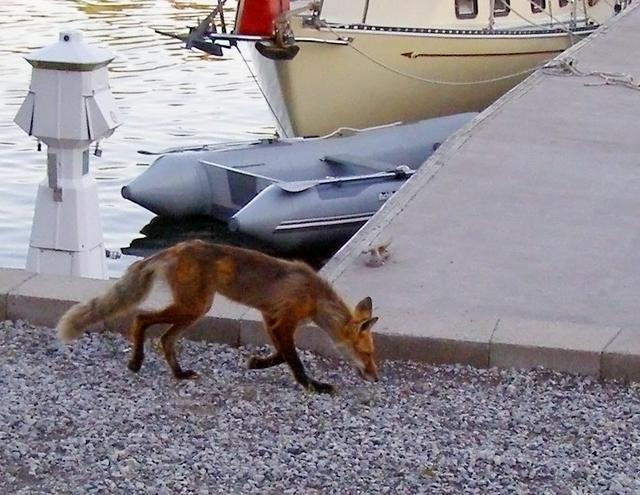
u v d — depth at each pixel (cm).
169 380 841
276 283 820
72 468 706
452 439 757
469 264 1109
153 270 826
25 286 948
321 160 1903
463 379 856
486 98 2277
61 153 1114
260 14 1966
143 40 3131
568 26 2344
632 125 1631
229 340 905
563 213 1266
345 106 2161
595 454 742
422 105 2228
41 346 891
